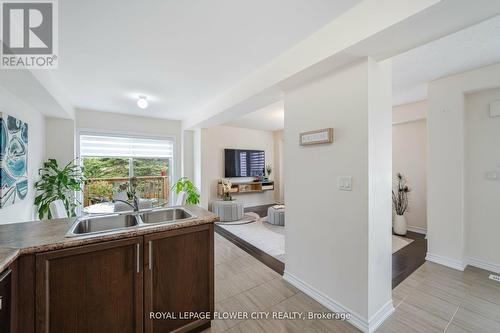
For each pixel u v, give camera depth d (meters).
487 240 2.62
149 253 1.45
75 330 1.23
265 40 1.91
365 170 1.67
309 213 2.15
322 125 2.00
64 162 3.77
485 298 2.05
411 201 4.13
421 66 2.43
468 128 2.73
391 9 1.32
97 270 1.29
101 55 2.13
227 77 2.69
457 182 2.64
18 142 2.55
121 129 4.42
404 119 3.88
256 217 5.35
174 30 1.75
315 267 2.08
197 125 4.51
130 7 1.48
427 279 2.40
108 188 4.30
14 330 1.09
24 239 1.24
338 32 1.62
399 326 1.70
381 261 1.78
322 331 1.67
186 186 4.69
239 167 6.49
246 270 2.64
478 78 2.48
